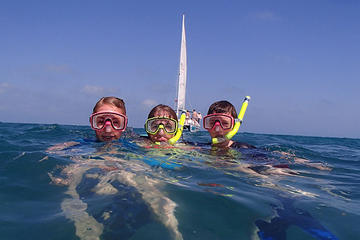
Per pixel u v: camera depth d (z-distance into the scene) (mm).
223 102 1285
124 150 1020
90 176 679
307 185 777
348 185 811
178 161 917
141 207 510
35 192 583
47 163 786
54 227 431
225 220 489
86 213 480
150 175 714
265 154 1190
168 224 454
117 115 1159
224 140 1255
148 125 1225
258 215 521
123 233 417
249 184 726
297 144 2273
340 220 527
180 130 1265
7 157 845
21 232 416
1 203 522
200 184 679
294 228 481
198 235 430
